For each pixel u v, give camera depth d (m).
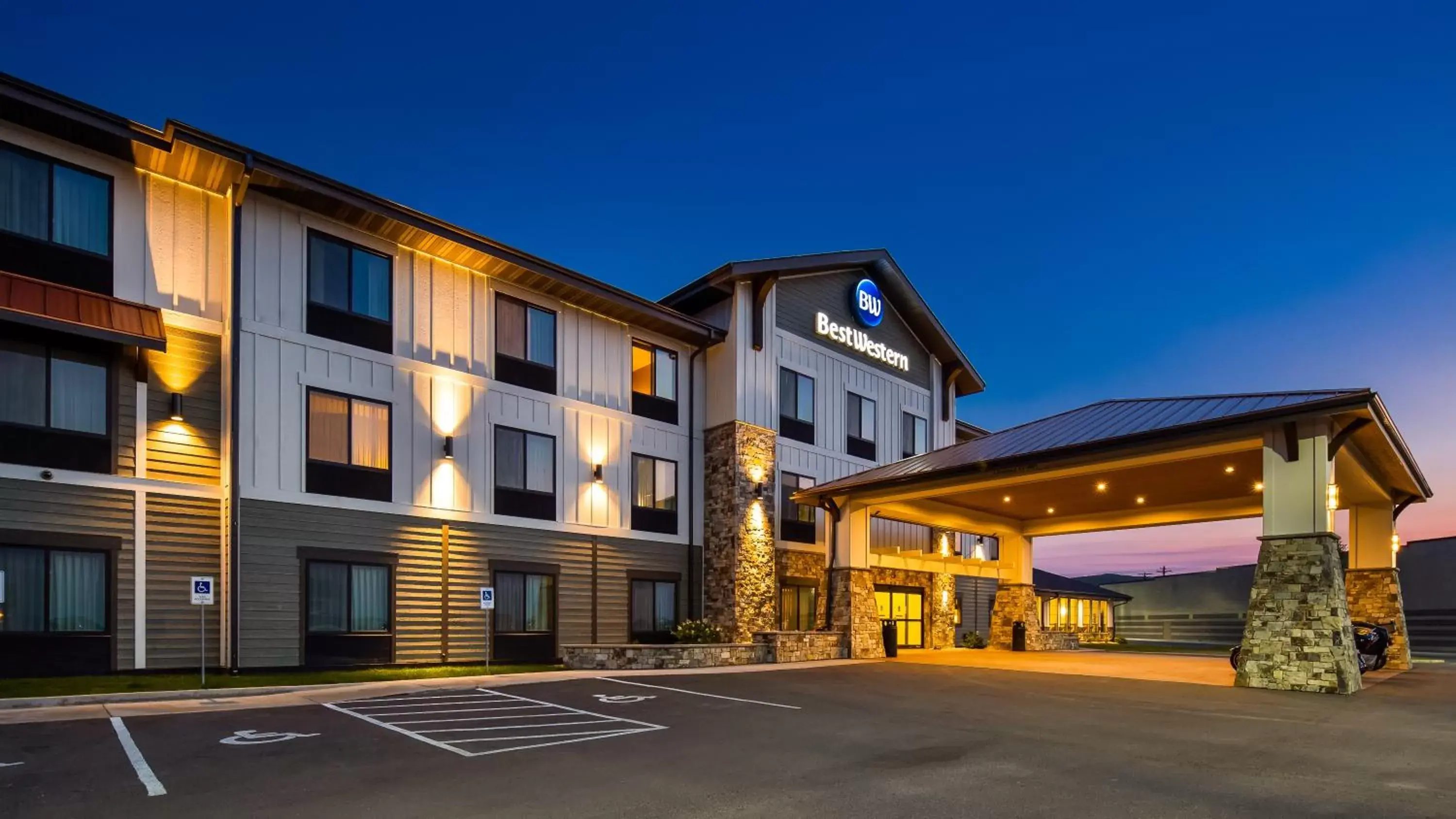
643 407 23.00
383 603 17.22
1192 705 12.87
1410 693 14.57
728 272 23.92
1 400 13.46
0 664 13.09
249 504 15.47
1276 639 14.90
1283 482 15.15
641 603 22.22
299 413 16.34
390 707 11.96
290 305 16.50
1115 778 7.86
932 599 29.17
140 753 8.55
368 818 6.43
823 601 26.05
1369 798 7.14
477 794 7.15
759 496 23.94
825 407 27.06
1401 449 17.84
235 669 14.90
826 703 13.00
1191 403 18.16
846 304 28.44
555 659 20.02
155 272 15.16
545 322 21.03
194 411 15.33
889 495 22.34
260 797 6.96
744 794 7.26
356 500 16.98
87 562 14.07
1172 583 48.84
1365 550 22.20
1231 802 7.03
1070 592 42.72
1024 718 11.59
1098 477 20.62
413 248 18.58
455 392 18.92
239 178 15.59
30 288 13.57
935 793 7.32
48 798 6.86
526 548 19.80
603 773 7.99
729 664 19.94
